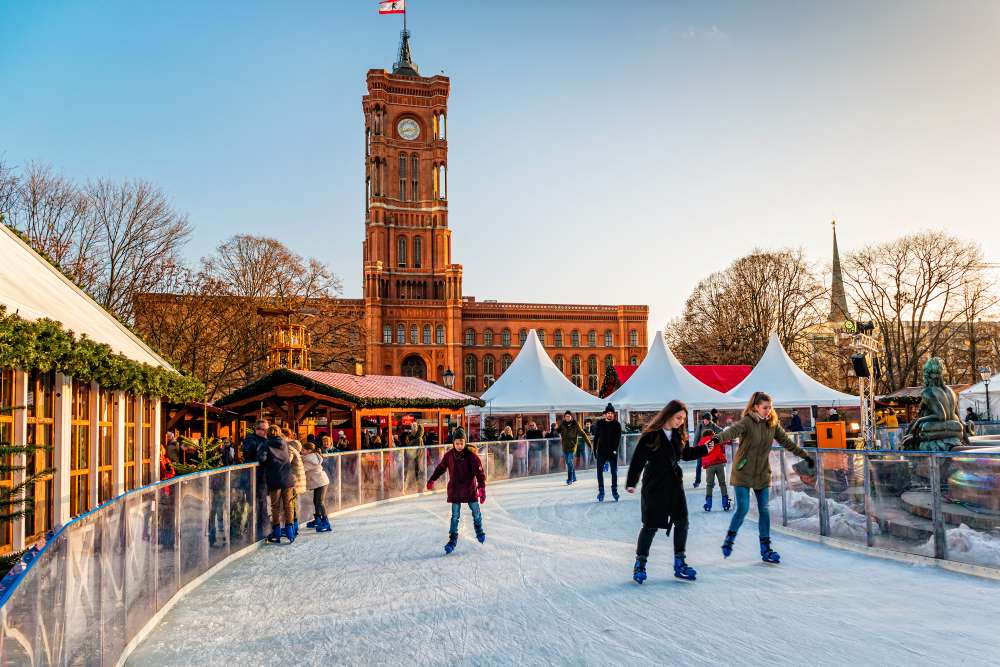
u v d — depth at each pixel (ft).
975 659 17.37
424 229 303.68
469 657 18.51
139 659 19.06
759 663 17.40
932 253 167.22
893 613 21.47
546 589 25.70
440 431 86.02
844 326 67.05
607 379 168.76
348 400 66.23
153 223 106.63
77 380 33.53
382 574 29.37
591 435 100.83
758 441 29.50
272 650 19.63
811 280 187.52
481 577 28.14
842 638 19.13
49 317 27.40
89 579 15.72
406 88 313.12
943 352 184.44
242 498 34.19
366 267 288.10
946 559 27.63
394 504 55.67
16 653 10.88
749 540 35.70
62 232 98.73
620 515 45.88
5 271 29.48
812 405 115.75
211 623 22.45
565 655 18.42
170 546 24.31
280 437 37.93
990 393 128.36
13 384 26.91
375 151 303.89
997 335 185.26
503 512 48.16
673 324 249.96
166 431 64.03
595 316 314.14
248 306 141.18
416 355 290.76
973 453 26.58
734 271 196.13
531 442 80.53
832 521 33.76
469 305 303.89
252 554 34.73
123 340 41.88
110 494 38.52
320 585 27.61
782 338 187.42
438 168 309.42
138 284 106.93
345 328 184.96
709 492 47.50
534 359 116.06
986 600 22.84
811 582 25.84
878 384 178.70
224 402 69.00
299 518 43.01
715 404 112.27
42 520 28.96
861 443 64.49
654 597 24.06
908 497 29.27
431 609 23.45
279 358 109.40
